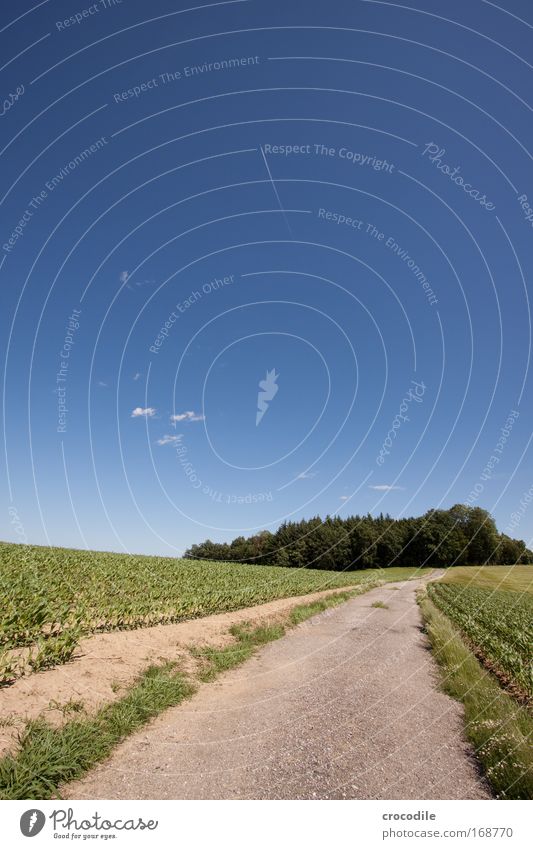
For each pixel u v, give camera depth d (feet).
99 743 15.17
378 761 15.12
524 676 25.52
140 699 19.31
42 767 12.91
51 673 20.25
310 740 16.81
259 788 13.23
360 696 22.50
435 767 14.80
